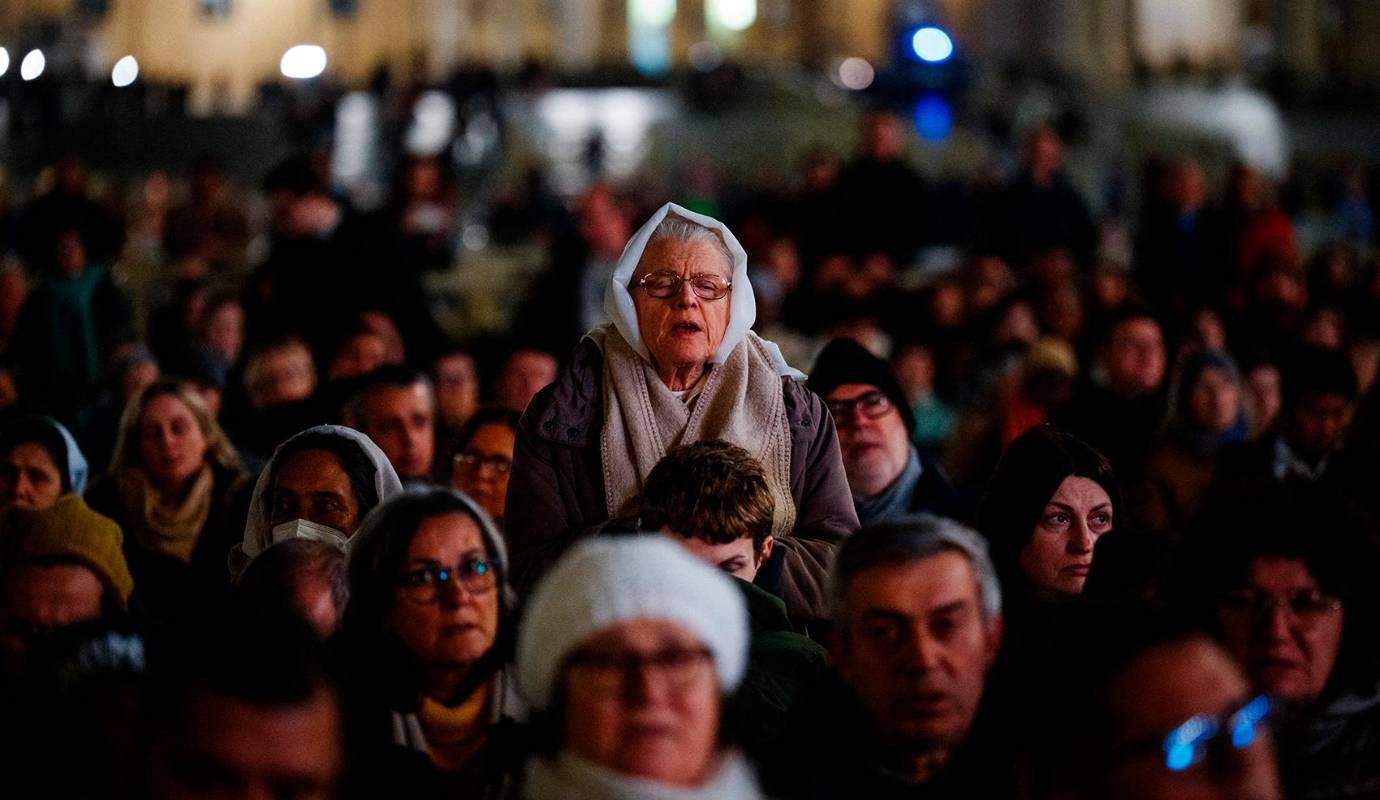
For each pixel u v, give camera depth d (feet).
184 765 27.27
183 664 27.84
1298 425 72.43
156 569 61.77
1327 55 445.37
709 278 46.24
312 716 27.53
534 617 30.78
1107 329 82.33
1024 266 148.56
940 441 98.78
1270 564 36.91
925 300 120.47
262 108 339.36
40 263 144.46
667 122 379.55
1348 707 37.37
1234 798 28.50
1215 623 37.45
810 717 35.70
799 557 45.47
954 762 34.60
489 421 61.46
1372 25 440.45
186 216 168.04
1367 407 60.29
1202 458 71.87
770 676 39.63
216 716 27.22
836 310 115.85
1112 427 77.66
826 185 175.52
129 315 113.39
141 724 28.45
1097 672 29.12
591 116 382.01
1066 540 47.19
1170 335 92.68
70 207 145.18
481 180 312.29
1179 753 28.45
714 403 46.55
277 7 412.16
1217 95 405.18
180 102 333.83
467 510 38.81
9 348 107.76
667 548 30.96
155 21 394.52
